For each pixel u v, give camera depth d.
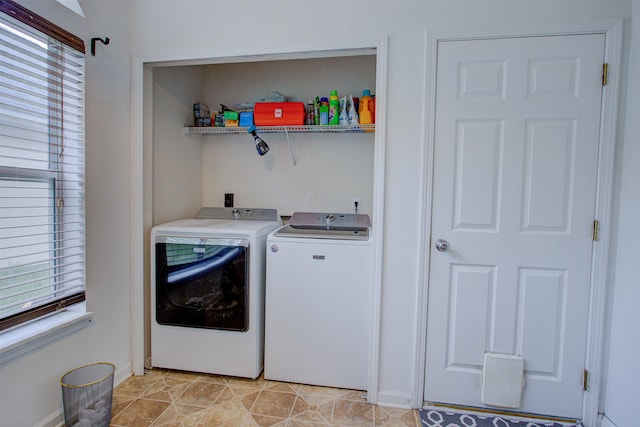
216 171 2.60
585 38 1.53
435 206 1.69
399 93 1.67
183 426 1.56
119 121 1.82
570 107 1.56
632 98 1.48
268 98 2.36
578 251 1.60
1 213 1.30
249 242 1.88
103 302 1.76
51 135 1.49
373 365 1.76
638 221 1.44
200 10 1.83
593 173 1.56
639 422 1.42
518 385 1.66
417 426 1.60
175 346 1.99
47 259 1.48
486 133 1.63
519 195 1.62
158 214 2.11
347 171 2.42
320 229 2.16
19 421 1.35
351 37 1.70
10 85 1.30
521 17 1.57
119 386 1.87
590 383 1.61
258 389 1.87
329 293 1.85
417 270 1.71
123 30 1.84
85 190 1.62
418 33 1.64
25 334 1.37
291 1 1.75
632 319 1.46
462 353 1.71
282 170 2.51
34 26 1.32
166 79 2.16
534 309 1.65
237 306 1.90
